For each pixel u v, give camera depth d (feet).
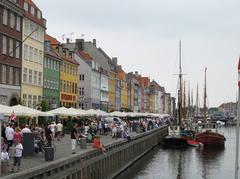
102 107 385.50
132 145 169.07
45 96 245.04
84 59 341.41
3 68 186.60
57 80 267.39
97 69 366.63
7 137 89.92
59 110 156.66
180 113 263.29
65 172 80.53
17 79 203.10
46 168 69.67
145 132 217.56
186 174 139.13
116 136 159.63
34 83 227.61
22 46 209.05
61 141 138.62
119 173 138.31
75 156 87.30
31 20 220.43
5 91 188.85
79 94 339.77
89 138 128.36
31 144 89.71
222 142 239.91
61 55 279.90
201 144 240.94
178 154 206.69
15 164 70.85
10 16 192.85
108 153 122.42
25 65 214.48
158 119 375.86
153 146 245.24
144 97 629.10
